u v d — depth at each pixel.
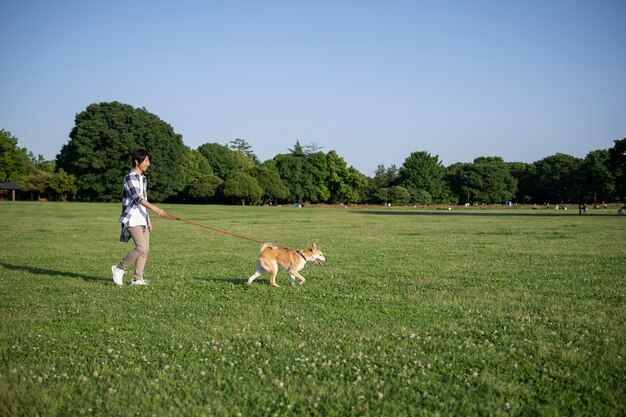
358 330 6.46
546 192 120.38
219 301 8.34
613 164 53.31
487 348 5.68
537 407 4.14
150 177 78.12
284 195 103.75
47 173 85.44
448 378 4.80
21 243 18.31
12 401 4.22
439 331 6.41
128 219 9.65
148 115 82.31
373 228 28.80
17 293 8.91
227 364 5.18
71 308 7.65
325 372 4.92
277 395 4.36
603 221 37.88
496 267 12.36
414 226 31.02
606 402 4.25
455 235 23.25
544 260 13.72
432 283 10.07
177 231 25.53
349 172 121.12
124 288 9.51
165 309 7.68
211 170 106.44
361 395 4.37
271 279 9.82
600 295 8.82
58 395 4.38
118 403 4.23
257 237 21.98
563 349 5.61
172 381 4.68
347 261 13.64
